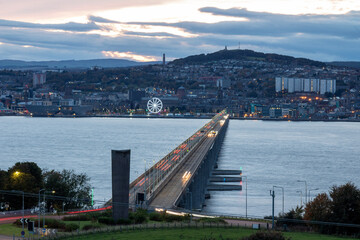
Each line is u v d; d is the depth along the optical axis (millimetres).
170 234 109062
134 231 113500
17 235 114438
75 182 175875
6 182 161500
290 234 116250
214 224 123250
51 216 140875
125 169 135500
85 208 167500
